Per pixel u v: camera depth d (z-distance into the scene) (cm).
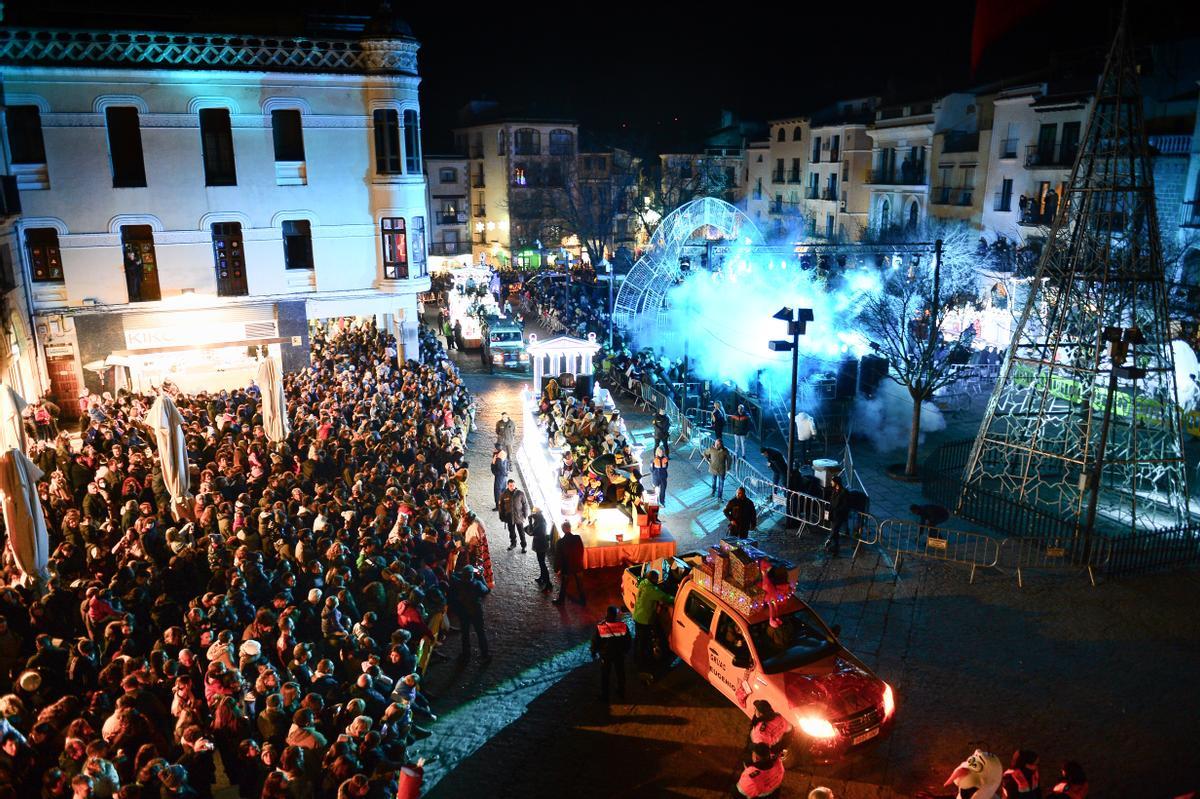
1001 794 948
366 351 3130
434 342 3519
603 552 1647
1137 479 2050
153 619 1223
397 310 3031
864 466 2317
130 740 918
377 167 2884
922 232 4494
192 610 1150
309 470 1745
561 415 2252
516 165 7175
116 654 1109
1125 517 1903
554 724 1187
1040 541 1741
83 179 2527
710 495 2088
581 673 1316
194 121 2625
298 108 2745
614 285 5006
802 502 1884
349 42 2764
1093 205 2041
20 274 2419
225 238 2759
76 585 1273
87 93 2483
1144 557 1628
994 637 1382
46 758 929
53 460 1841
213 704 995
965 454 2277
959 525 1875
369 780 879
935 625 1425
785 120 6444
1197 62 3262
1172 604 1485
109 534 1483
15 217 2320
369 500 1606
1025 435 2217
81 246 2566
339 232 2889
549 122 7200
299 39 2695
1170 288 2755
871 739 1064
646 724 1184
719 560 1204
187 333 2748
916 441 2216
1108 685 1242
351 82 2795
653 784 1063
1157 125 3316
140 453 1788
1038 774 983
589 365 2706
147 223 2631
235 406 2333
